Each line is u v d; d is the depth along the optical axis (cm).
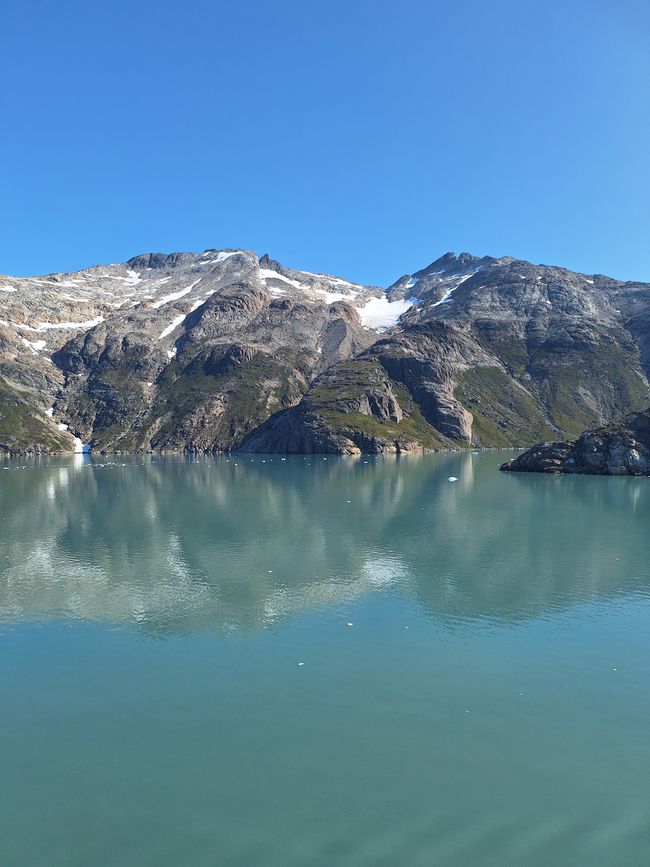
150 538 6731
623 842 1862
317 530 7206
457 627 3797
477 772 2236
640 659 3288
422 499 10275
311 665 3225
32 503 9981
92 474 16700
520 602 4303
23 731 2577
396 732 2525
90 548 6206
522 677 3062
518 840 1872
